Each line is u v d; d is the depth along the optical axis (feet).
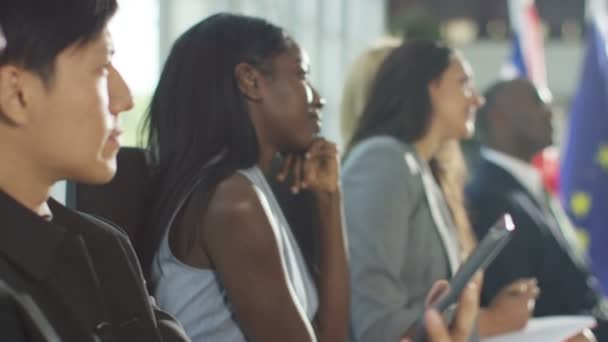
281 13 27.73
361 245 9.08
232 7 20.84
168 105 6.98
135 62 13.01
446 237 9.52
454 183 10.54
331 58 37.42
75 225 4.49
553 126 13.56
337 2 37.93
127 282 4.46
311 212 7.85
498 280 11.44
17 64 4.00
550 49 56.44
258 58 7.04
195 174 6.69
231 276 6.41
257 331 6.41
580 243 17.04
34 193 4.17
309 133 7.30
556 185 18.95
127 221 6.83
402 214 9.20
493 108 13.42
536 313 11.82
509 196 11.93
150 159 7.00
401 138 9.88
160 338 4.50
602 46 17.17
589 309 12.08
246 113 6.93
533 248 11.78
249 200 6.48
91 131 4.16
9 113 4.02
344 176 9.42
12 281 3.84
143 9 13.83
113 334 4.28
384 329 8.87
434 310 5.91
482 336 9.03
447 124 10.04
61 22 4.04
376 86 10.02
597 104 17.13
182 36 7.14
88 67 4.14
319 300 7.66
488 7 58.95
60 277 4.04
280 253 6.50
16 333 3.71
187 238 6.56
